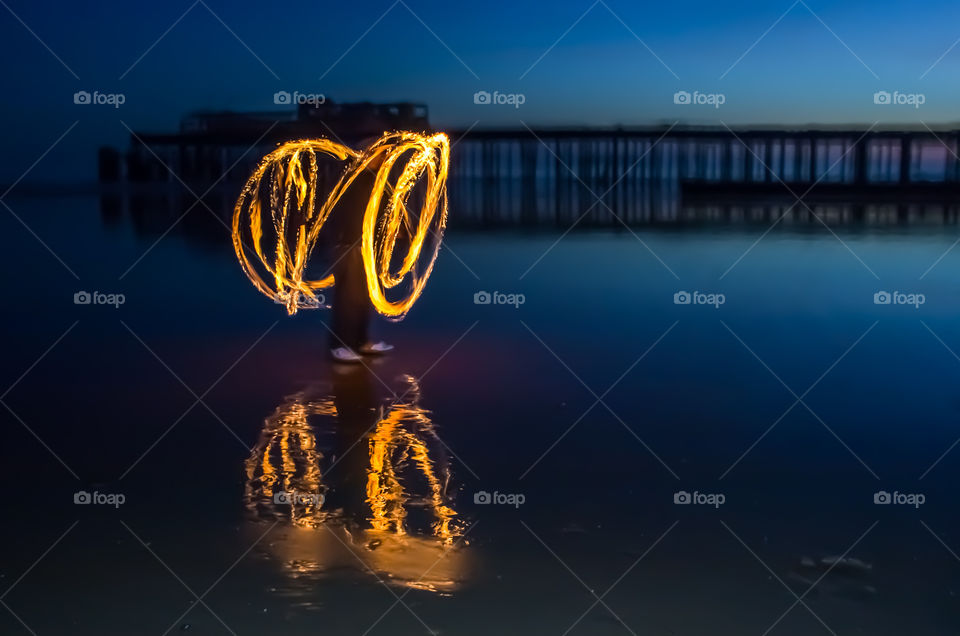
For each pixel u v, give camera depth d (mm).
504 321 9180
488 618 3344
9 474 4887
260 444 5391
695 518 4246
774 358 7453
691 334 8422
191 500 4512
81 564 3805
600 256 13719
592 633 3244
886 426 5625
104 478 4828
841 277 11508
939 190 24859
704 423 5746
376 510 4379
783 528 4129
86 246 15117
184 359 7605
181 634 3244
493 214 20781
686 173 28953
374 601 3477
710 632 3246
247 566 3777
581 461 5066
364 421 5848
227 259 13758
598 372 7113
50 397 6426
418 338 8445
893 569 3713
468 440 5453
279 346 8148
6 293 10836
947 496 4492
